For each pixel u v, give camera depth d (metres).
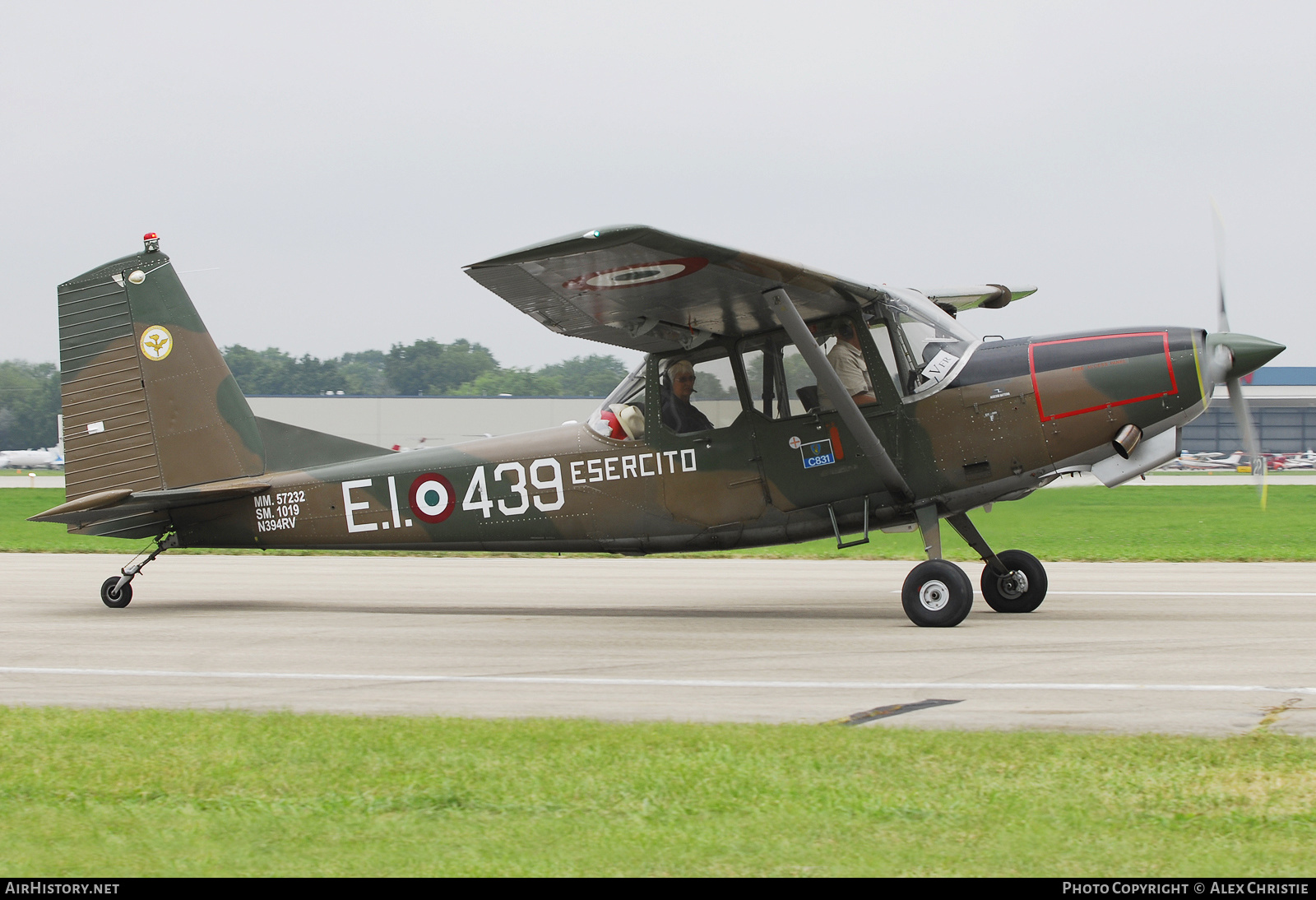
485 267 13.30
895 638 14.30
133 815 7.09
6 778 7.84
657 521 17.22
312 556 31.94
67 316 19.62
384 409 100.50
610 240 12.47
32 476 95.31
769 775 7.57
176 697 11.02
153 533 19.77
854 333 15.91
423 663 13.00
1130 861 6.06
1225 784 7.25
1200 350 14.84
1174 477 88.94
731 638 14.59
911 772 7.62
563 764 7.93
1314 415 125.44
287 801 7.29
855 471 15.93
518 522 18.03
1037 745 8.23
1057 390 15.12
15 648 14.50
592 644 14.35
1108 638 13.98
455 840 6.52
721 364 16.70
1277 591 19.44
